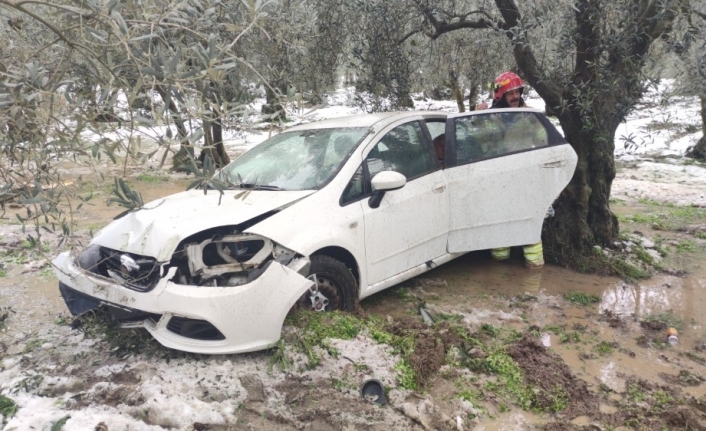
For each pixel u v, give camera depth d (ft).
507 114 16.62
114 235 12.45
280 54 17.97
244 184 14.03
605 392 11.00
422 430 9.70
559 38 17.03
